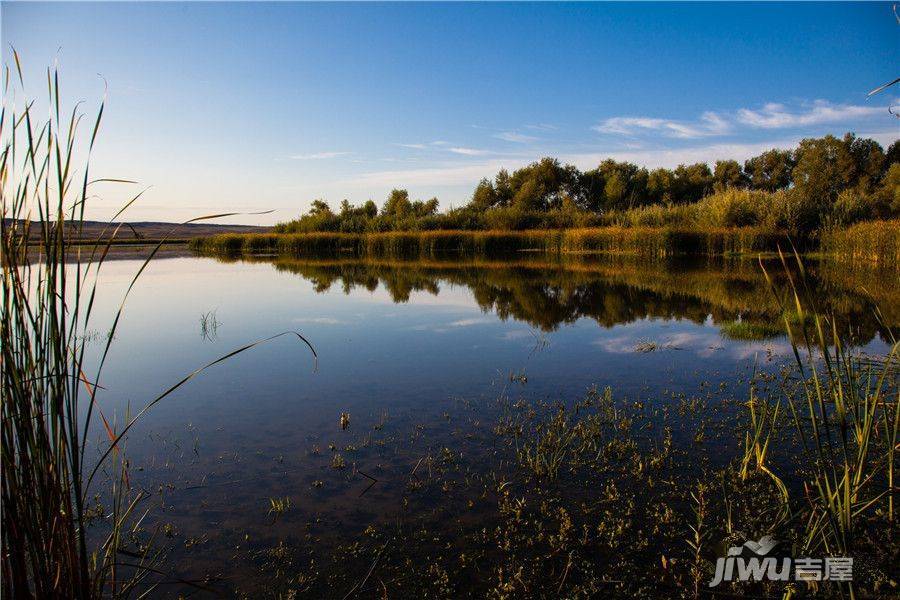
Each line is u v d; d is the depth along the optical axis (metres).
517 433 5.05
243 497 3.97
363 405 5.87
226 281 18.66
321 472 4.34
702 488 3.92
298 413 5.63
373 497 3.96
